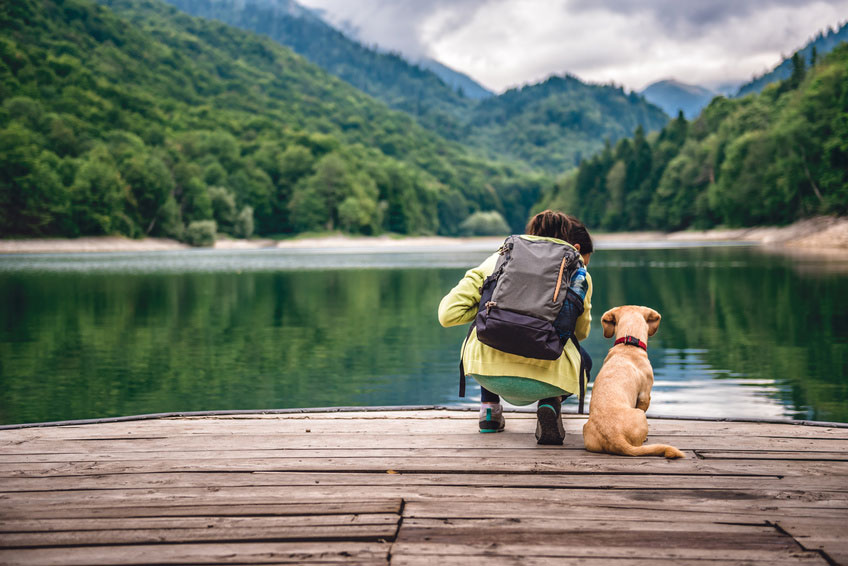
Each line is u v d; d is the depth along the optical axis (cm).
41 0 18025
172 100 16788
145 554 208
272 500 258
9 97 9956
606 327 377
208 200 10144
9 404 694
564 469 294
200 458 318
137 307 1688
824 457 315
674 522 232
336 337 1184
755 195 7031
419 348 1063
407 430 373
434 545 213
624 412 315
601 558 202
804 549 209
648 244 8069
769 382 753
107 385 788
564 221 330
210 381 816
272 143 14762
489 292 305
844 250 4412
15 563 201
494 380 312
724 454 320
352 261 4800
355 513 243
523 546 212
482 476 286
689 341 1048
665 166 11456
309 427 382
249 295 2030
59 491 270
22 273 3253
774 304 1517
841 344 998
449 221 18850
